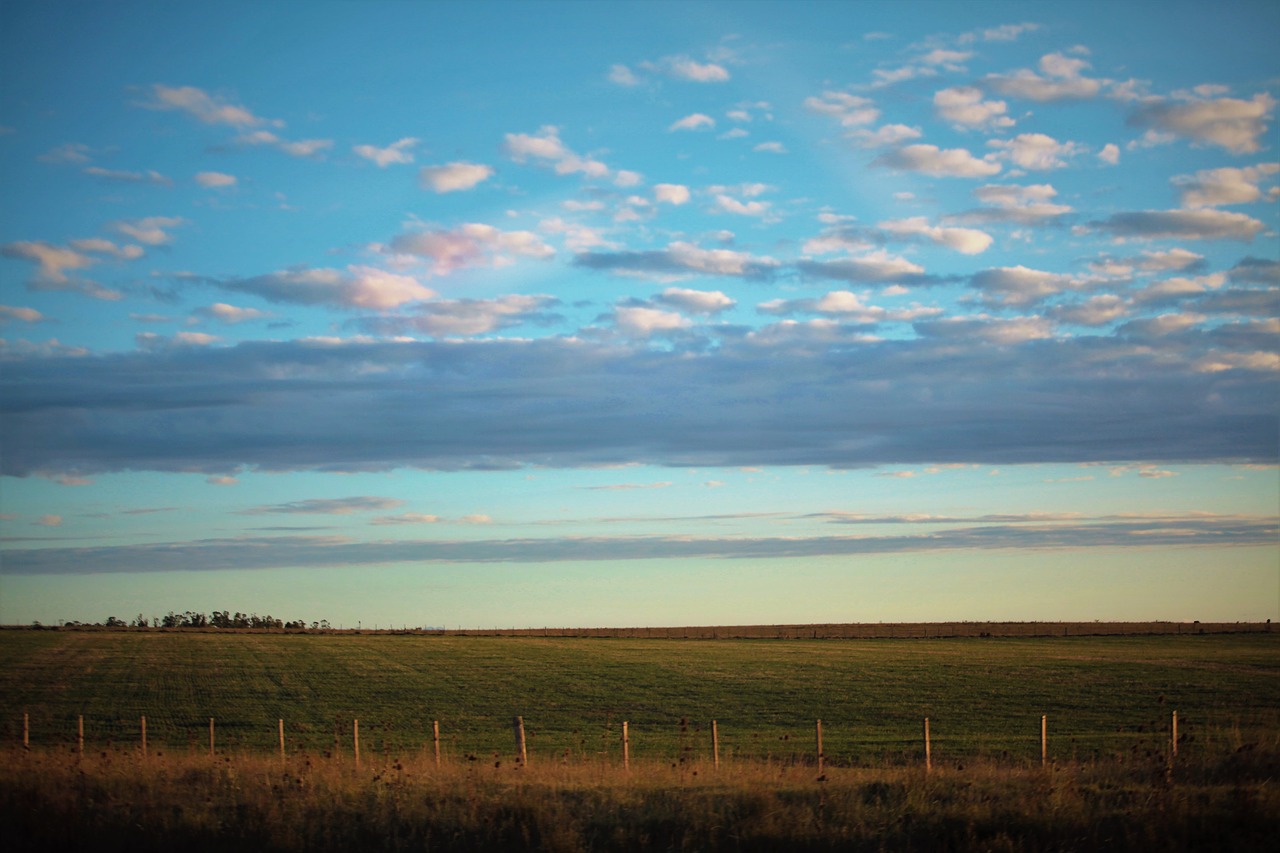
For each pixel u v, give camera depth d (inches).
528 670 2972.4
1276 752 779.4
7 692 2436.0
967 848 574.9
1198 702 2089.1
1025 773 763.4
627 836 604.1
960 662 3157.0
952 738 1567.4
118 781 750.5
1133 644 4069.9
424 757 1018.1
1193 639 4409.5
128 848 605.3
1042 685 2440.9
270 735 1737.2
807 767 900.0
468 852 589.9
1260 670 2807.6
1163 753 811.4
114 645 3811.5
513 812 642.8
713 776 791.1
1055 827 595.5
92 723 1910.7
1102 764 795.4
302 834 616.7
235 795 705.6
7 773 775.7
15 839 619.8
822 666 3043.8
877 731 1695.4
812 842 587.8
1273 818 587.2
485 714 2033.7
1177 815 595.2
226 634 4677.7
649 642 4347.9
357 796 696.4
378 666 3097.9
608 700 2252.7
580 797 689.0
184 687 2532.0
